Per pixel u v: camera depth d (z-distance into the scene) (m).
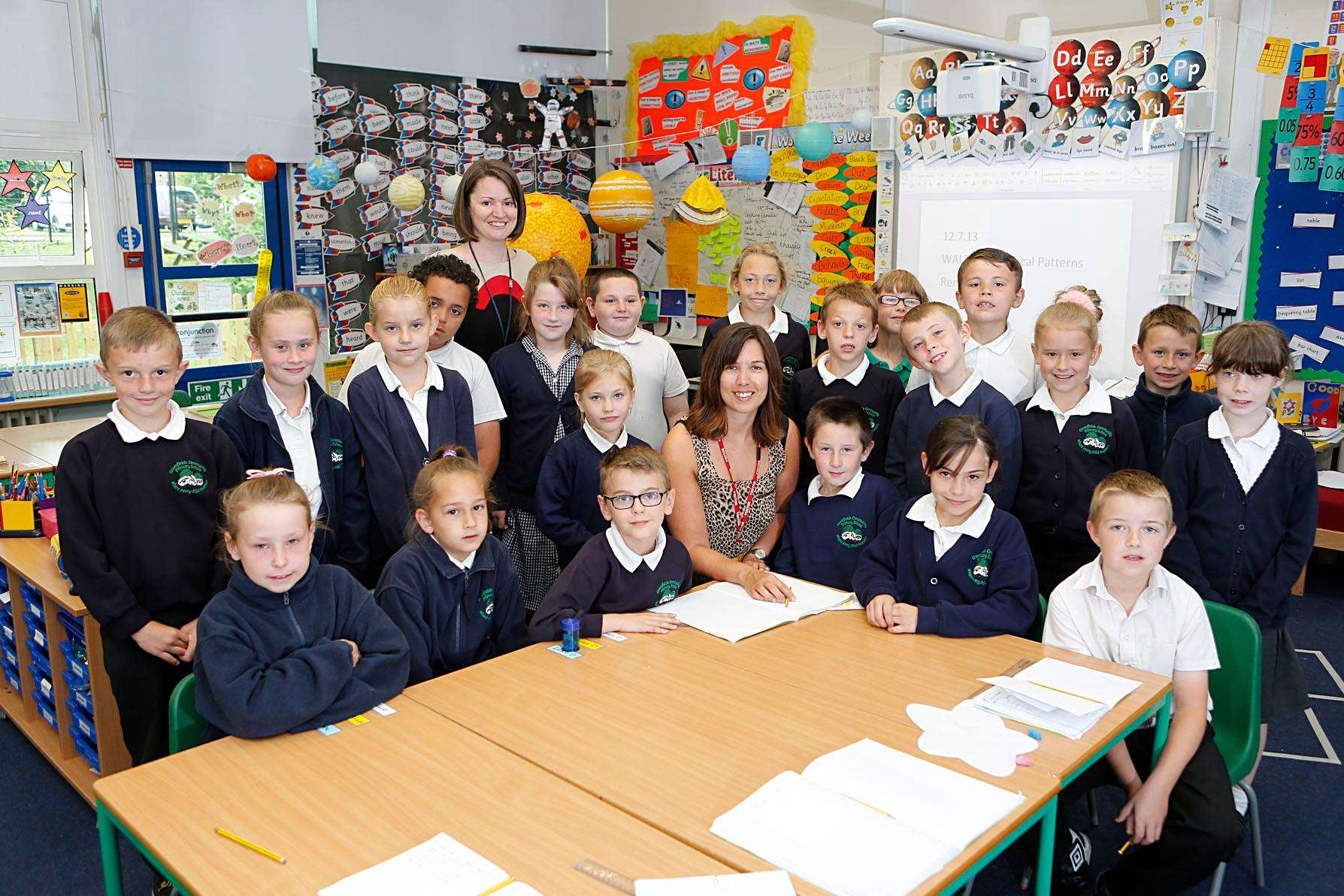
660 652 1.99
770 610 2.21
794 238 4.99
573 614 2.08
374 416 2.56
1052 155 3.68
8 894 2.26
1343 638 3.65
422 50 4.97
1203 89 3.35
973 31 4.38
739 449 2.59
